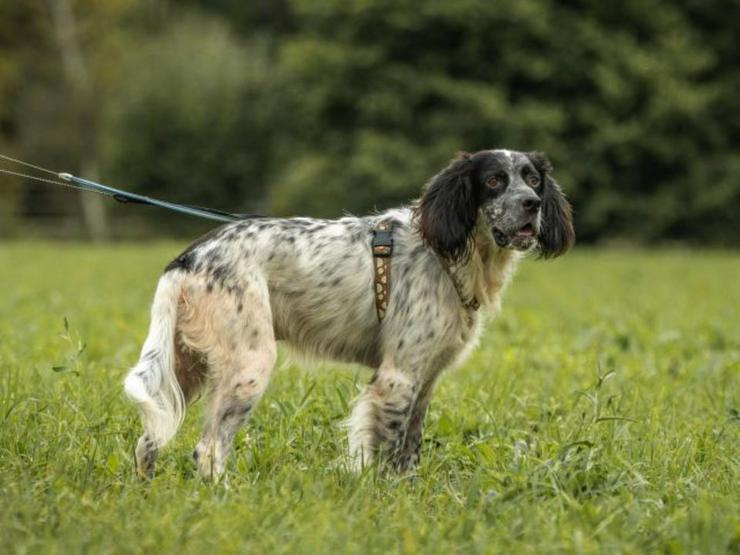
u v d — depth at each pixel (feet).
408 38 154.40
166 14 208.64
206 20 195.72
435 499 24.25
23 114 181.78
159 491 23.38
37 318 56.54
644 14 157.07
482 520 22.03
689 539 20.80
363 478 24.41
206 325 26.30
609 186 156.35
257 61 181.98
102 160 181.37
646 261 118.01
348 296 27.48
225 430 25.93
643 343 49.70
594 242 158.61
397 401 27.04
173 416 25.67
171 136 176.86
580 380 38.47
